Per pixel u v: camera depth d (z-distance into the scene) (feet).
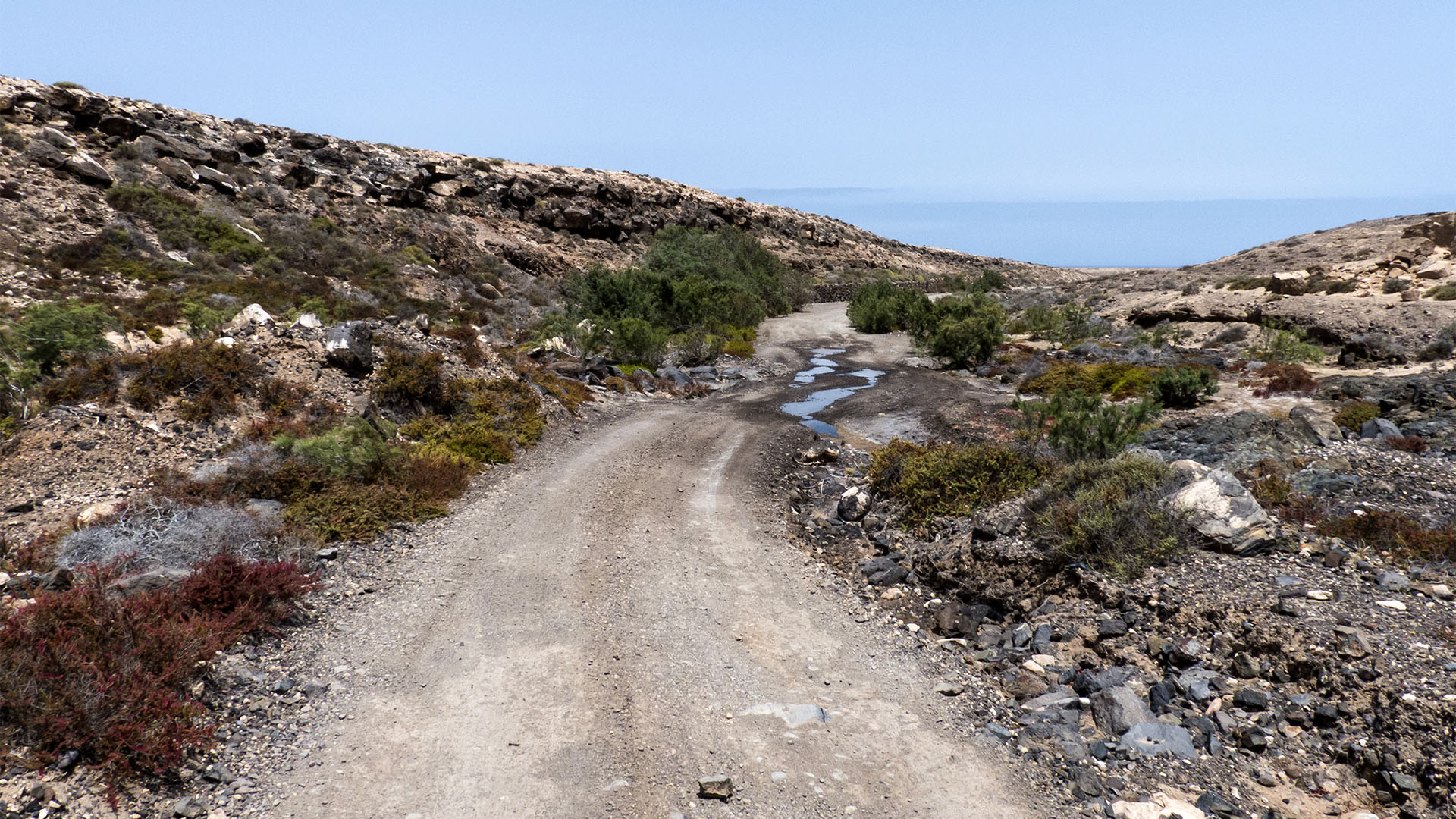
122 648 20.94
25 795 16.24
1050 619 28.12
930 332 128.77
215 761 19.19
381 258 143.13
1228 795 18.26
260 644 25.22
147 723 19.01
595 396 79.46
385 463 43.78
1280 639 23.08
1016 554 31.55
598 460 54.85
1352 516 32.17
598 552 36.40
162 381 45.55
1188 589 26.84
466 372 64.95
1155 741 20.44
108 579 24.88
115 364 45.34
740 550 37.88
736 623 29.37
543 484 48.16
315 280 113.09
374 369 57.36
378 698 22.99
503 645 26.68
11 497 33.99
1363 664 21.09
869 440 67.62
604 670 25.09
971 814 18.07
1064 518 31.71
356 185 188.14
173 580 26.45
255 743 20.21
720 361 119.44
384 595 30.48
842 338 160.15
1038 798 18.65
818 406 84.23
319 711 22.09
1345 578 27.12
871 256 396.57
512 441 56.54
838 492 49.08
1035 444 45.24
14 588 25.62
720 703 23.30
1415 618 23.49
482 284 158.61
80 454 38.14
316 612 28.32
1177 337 129.59
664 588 32.48
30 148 121.49
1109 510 30.83
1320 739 19.75
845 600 32.37
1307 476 38.04
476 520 40.42
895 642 28.30
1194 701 22.20
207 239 119.55
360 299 112.98
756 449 59.98
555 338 103.50
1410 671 20.29
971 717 22.77
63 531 30.35
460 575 32.94
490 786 18.92
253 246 121.80
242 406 47.24
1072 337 135.33
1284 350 97.04
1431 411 53.52
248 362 49.88
